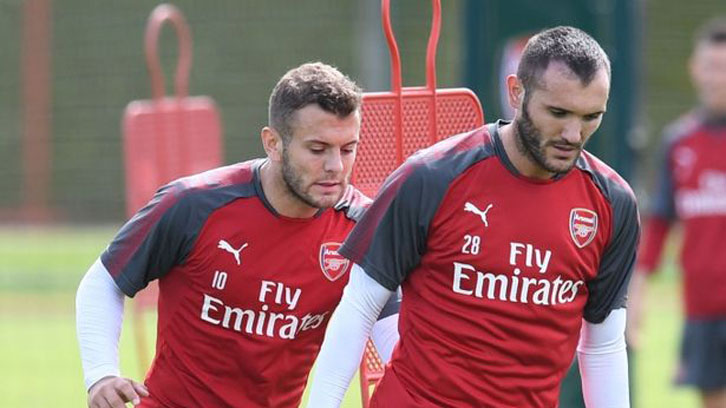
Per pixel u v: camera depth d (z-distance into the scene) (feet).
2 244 237.66
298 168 51.78
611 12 92.48
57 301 182.91
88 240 244.01
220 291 54.54
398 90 61.00
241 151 272.31
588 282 52.49
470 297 50.62
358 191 57.11
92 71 270.05
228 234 54.13
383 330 55.36
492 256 50.19
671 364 138.00
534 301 50.67
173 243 54.49
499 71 93.09
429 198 50.37
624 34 92.84
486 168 50.39
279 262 54.39
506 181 50.31
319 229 54.75
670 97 268.82
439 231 50.55
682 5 270.87
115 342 55.77
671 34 270.05
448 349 51.01
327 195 52.01
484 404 51.01
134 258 54.85
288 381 56.59
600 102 47.78
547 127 48.08
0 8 269.23
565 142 48.14
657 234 98.84
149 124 99.40
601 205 51.39
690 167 96.89
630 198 52.03
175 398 56.24
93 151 269.03
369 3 237.25
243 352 55.16
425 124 61.77
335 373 52.42
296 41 271.69
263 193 54.29
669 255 220.02
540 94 47.88
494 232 50.19
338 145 51.49
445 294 50.93
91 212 269.64
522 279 50.37
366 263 51.49
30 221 269.64
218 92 272.72
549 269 50.57
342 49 269.85
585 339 54.70
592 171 51.44
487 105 93.25
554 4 92.38
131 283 55.06
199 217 54.24
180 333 55.83
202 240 54.29
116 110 269.44
